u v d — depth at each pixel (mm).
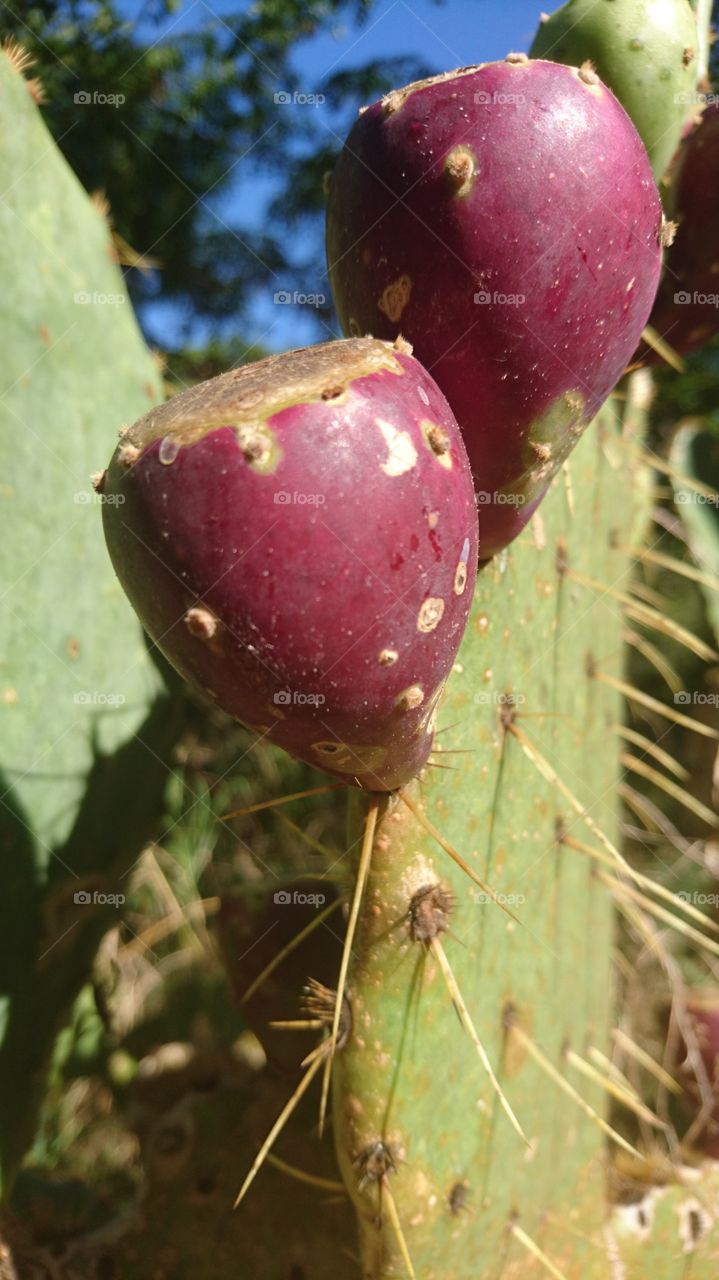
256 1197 200
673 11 163
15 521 199
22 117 208
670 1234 223
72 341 213
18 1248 208
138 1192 217
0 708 194
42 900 197
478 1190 165
